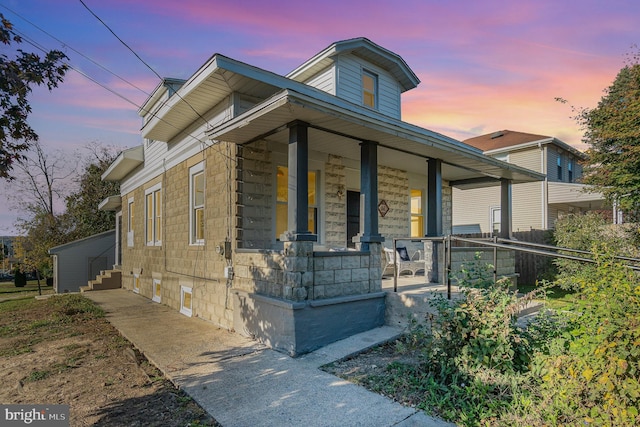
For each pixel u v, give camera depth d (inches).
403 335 208.4
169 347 218.2
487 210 753.0
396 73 418.9
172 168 372.2
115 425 127.4
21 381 172.7
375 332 223.5
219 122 274.8
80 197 1057.5
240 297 245.9
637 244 342.3
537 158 681.6
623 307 112.5
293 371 172.4
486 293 155.9
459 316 149.9
